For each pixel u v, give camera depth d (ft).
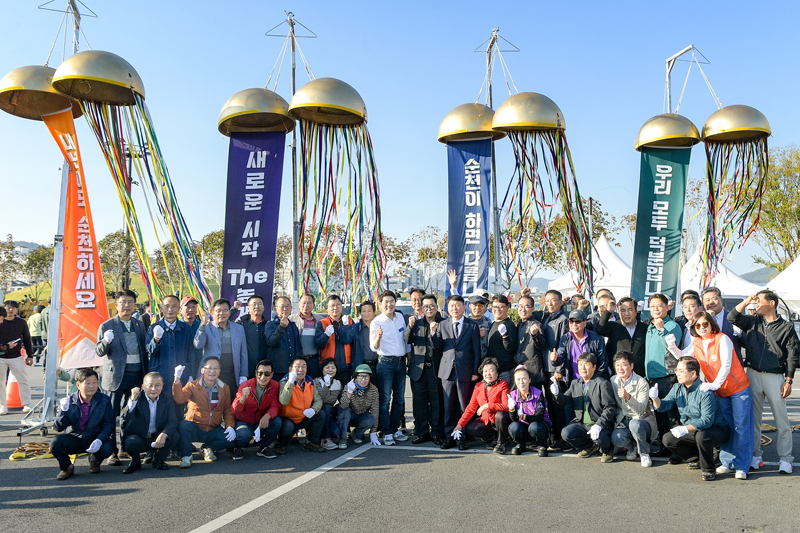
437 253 103.40
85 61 23.58
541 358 22.74
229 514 15.23
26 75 25.13
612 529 14.01
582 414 21.54
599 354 22.07
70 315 25.66
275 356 23.47
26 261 130.21
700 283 34.09
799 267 59.16
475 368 23.54
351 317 25.88
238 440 20.97
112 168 25.26
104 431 19.52
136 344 21.71
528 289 25.16
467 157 34.68
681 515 14.99
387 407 24.11
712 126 31.40
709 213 33.37
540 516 14.96
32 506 15.99
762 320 19.65
